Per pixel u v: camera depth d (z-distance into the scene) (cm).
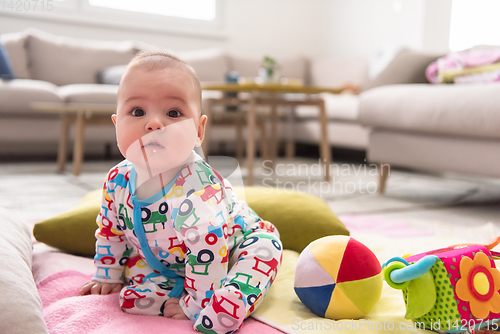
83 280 79
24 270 61
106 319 63
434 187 225
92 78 331
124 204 68
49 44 322
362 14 436
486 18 355
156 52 70
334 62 405
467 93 158
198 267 63
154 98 63
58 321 62
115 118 68
